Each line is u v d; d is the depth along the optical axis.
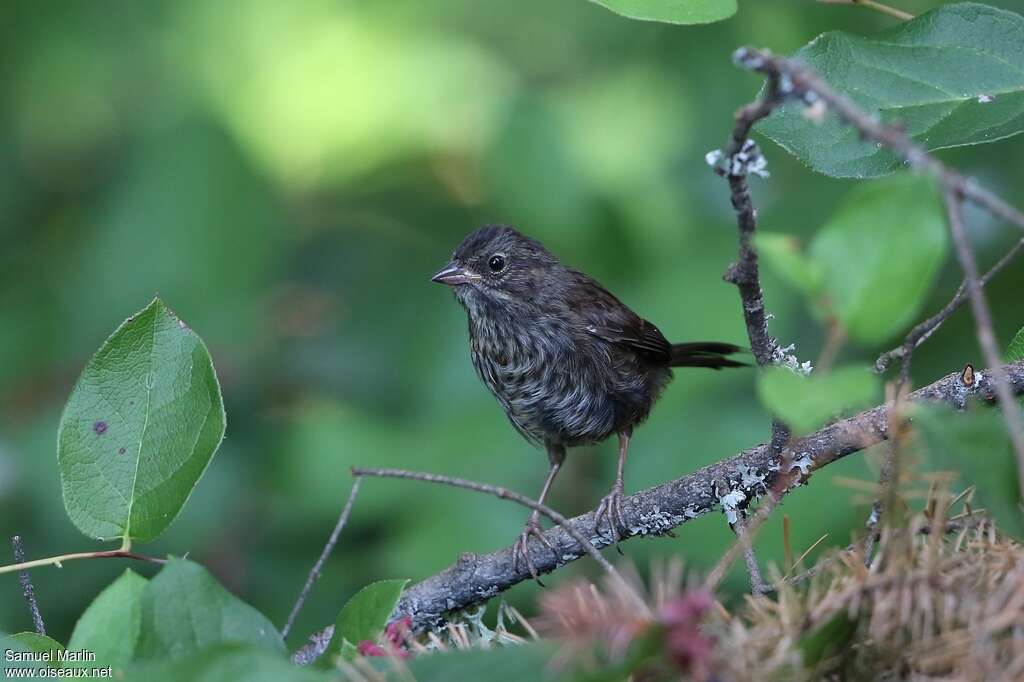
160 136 11.71
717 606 4.82
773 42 11.84
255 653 4.22
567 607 4.41
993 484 4.45
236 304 11.46
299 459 10.11
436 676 4.51
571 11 14.12
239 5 13.01
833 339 4.17
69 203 13.17
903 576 4.59
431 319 11.77
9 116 13.10
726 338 10.48
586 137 12.36
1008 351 6.15
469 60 12.96
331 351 11.74
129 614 4.80
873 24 11.66
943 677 4.52
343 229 12.55
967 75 5.98
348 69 12.77
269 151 12.60
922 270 4.08
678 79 12.29
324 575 10.20
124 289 11.43
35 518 10.57
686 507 6.84
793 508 8.74
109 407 5.69
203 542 10.42
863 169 5.89
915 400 5.97
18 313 11.94
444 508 9.81
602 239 11.38
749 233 4.80
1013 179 11.08
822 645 4.50
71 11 12.90
